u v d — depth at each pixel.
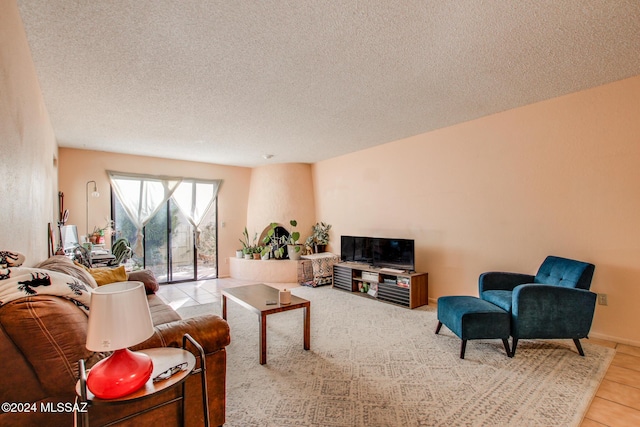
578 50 2.32
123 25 1.94
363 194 5.49
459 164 4.09
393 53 2.32
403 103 3.33
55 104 3.19
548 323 2.70
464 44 2.21
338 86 2.88
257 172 6.90
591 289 3.07
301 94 3.05
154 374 1.30
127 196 5.61
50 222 3.53
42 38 2.06
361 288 5.04
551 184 3.30
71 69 2.49
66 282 1.47
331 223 6.21
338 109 3.47
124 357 1.24
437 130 4.33
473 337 2.70
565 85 2.95
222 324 1.81
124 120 3.75
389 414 1.94
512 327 2.74
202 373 1.48
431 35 2.10
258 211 6.77
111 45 2.16
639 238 2.82
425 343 3.03
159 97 3.08
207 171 6.48
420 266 4.59
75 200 5.13
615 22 1.98
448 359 2.69
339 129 4.23
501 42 2.20
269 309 2.72
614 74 2.74
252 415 1.93
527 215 3.48
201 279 6.39
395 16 1.89
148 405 1.50
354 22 1.95
